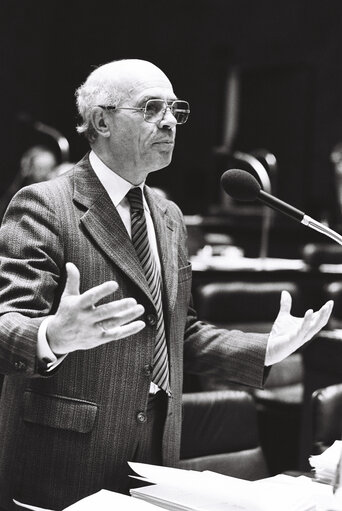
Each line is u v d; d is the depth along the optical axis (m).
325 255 10.95
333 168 20.05
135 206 4.75
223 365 4.91
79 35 25.77
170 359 4.76
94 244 4.54
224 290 8.41
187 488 3.90
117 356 4.49
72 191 4.62
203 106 24.36
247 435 5.73
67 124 25.42
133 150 4.58
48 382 4.46
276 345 4.73
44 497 4.45
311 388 7.61
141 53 25.33
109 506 3.70
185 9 24.58
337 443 4.63
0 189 24.72
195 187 23.38
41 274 4.29
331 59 21.91
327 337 7.52
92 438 4.43
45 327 3.86
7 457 4.62
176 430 4.78
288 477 4.45
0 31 25.09
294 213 4.39
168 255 4.88
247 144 23.59
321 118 22.09
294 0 22.56
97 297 3.53
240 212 21.69
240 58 23.75
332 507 3.84
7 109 25.25
